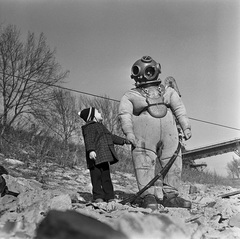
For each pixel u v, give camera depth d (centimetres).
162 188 807
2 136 1483
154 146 786
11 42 1747
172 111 822
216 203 803
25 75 1761
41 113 1758
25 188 737
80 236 149
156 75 812
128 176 1464
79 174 1280
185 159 1838
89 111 785
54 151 1492
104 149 760
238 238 566
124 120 784
